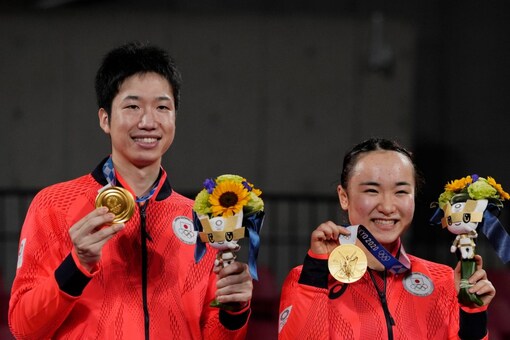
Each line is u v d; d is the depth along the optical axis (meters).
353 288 10.11
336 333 9.80
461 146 29.19
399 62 29.12
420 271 10.34
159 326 9.33
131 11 28.08
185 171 28.22
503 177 29.17
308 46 28.86
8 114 27.61
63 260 8.71
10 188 27.34
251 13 28.67
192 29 28.38
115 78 9.60
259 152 28.59
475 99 29.25
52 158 27.72
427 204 27.70
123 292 9.34
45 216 9.47
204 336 9.63
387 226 9.91
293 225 27.62
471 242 9.73
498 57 29.27
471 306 9.66
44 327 8.83
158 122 9.54
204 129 28.38
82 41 27.84
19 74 27.70
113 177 9.71
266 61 28.67
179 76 9.95
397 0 29.14
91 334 9.14
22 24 27.75
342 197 10.37
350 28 28.98
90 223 8.45
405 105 29.08
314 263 9.81
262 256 27.03
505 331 19.30
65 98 27.78
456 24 29.28
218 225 9.02
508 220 26.59
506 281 21.16
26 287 9.12
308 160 28.75
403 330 9.91
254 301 19.91
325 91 28.86
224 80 28.48
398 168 9.89
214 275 9.78
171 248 9.70
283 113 28.73
